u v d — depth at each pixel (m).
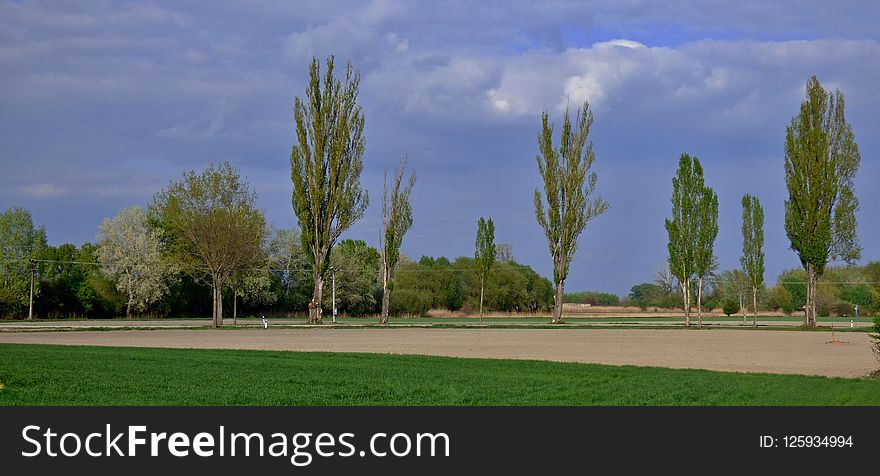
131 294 107.56
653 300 162.00
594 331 71.00
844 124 78.88
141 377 26.33
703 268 82.75
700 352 42.66
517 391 23.75
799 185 79.12
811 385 25.73
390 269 88.44
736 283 133.88
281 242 120.25
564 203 86.88
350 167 83.44
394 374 28.28
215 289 77.19
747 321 100.44
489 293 133.38
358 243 143.25
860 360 37.41
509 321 99.50
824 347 47.62
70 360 32.16
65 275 111.38
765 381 26.84
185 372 28.08
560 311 87.69
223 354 37.16
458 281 138.25
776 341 54.66
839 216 78.81
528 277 143.75
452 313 131.62
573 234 87.12
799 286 135.38
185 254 81.31
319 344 48.59
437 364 32.69
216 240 76.44
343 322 92.69
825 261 78.75
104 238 108.62
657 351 43.28
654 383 26.06
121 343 47.66
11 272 106.31
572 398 22.38
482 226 93.56
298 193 83.12
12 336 55.97
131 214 109.62
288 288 121.44
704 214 82.81
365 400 21.88
